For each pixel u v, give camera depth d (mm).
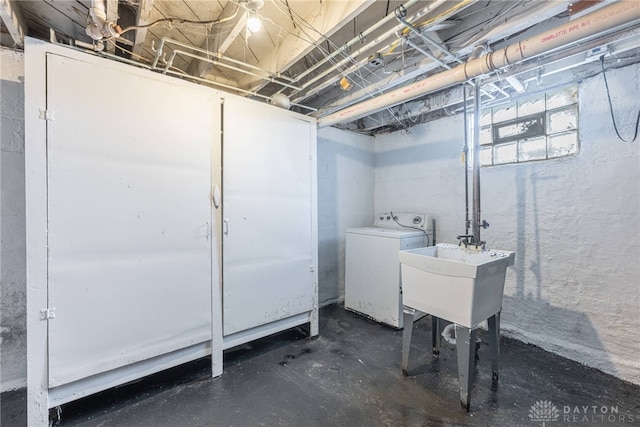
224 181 1912
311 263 2414
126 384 1792
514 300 2377
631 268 1815
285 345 2297
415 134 3162
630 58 1765
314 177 2441
